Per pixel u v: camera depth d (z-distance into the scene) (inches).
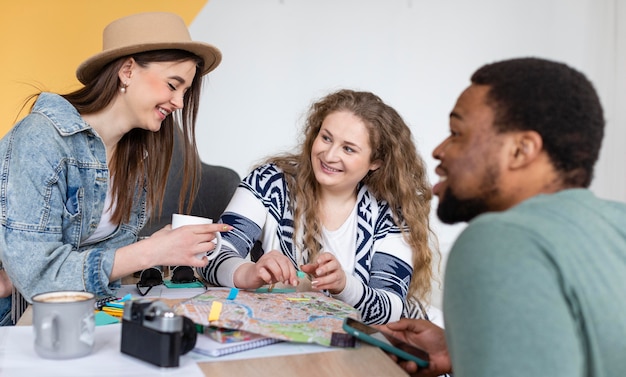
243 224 64.0
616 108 206.7
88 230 58.6
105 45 60.2
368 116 63.7
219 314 42.3
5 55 167.8
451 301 28.0
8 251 51.4
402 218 67.4
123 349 39.1
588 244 28.3
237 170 186.7
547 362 25.2
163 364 36.8
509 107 30.4
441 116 200.5
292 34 186.7
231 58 183.0
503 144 30.6
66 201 55.6
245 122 185.8
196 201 101.1
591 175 32.1
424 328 46.0
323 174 63.8
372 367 38.3
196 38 179.8
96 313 47.0
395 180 66.5
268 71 186.1
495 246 27.2
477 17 200.7
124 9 172.9
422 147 199.3
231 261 57.7
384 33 193.6
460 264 27.8
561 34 206.8
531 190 31.0
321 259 55.4
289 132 189.2
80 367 37.1
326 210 66.6
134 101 58.7
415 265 67.2
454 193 32.2
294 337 40.8
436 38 197.9
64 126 54.8
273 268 53.6
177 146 110.7
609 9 207.2
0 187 52.4
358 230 66.0
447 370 43.8
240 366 37.9
